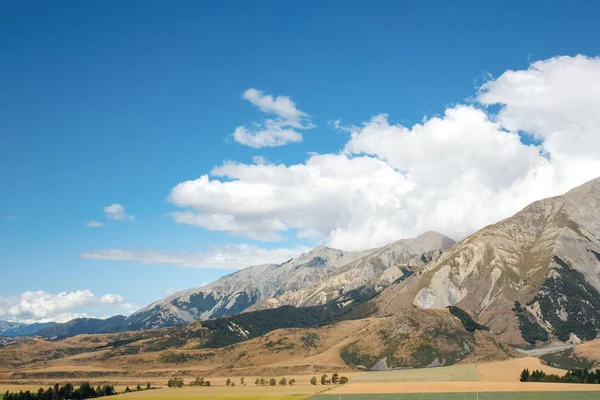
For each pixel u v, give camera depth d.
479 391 187.62
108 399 183.00
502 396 170.38
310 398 173.50
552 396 168.50
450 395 176.38
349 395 182.00
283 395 185.62
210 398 177.25
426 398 168.75
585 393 177.12
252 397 179.12
